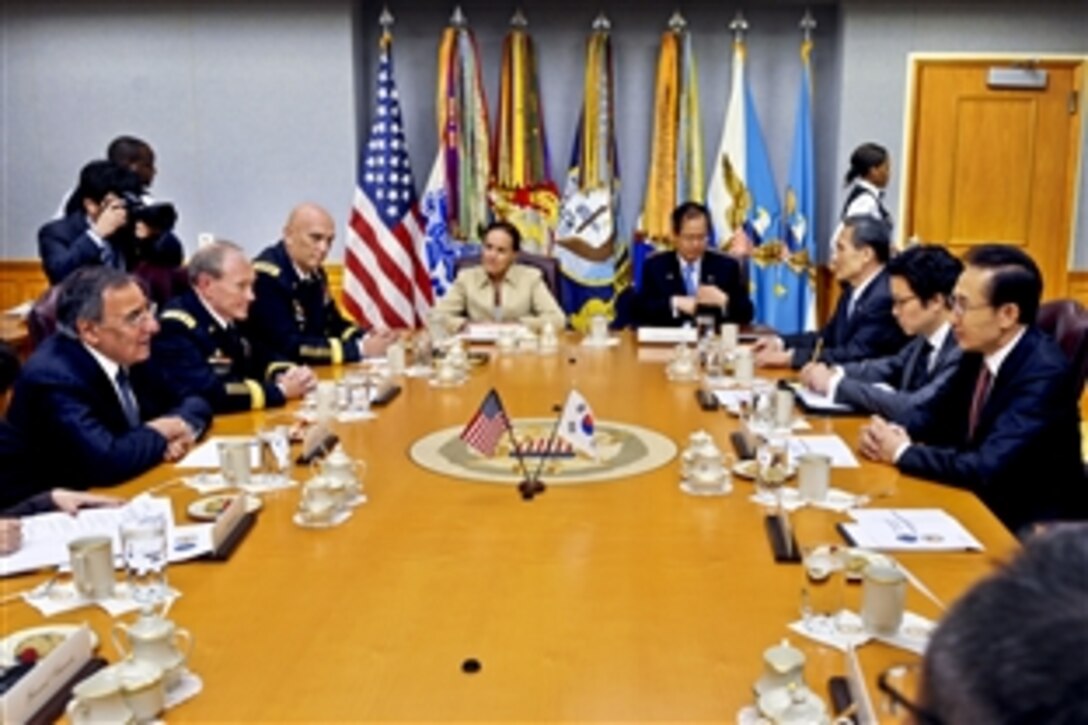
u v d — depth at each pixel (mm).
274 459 2201
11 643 1341
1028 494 2260
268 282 3510
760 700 1183
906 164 5445
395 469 2236
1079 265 5570
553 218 5473
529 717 1217
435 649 1389
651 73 5617
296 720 1211
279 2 5367
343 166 5492
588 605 1525
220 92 5461
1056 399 2209
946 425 2506
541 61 5605
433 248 5371
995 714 454
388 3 5582
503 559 1713
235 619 1484
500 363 3484
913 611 1480
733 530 1842
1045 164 5461
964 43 5367
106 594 1547
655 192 5453
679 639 1411
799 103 5449
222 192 5543
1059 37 5355
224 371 2973
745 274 4406
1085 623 453
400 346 3357
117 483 2176
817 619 1454
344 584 1611
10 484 2176
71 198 4047
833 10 5527
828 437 2467
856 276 3412
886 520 1871
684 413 2730
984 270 2262
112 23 5426
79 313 2301
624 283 5586
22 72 5488
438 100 5422
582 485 2113
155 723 1199
